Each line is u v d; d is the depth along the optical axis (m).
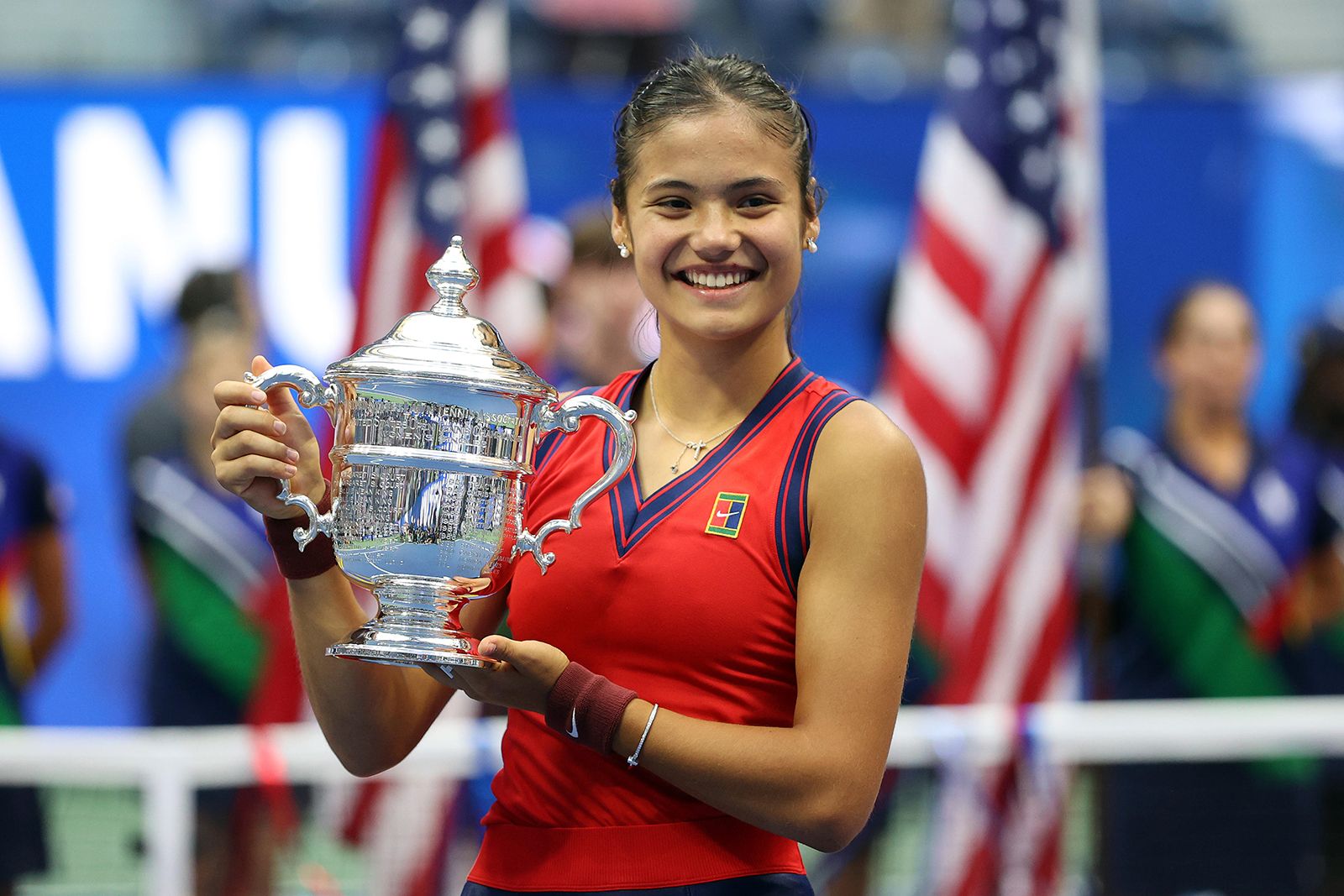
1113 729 12.90
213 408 18.06
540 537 6.57
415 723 7.31
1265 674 16.78
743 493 6.57
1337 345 17.62
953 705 14.17
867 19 27.30
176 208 20.28
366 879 12.52
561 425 6.57
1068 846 12.80
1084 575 15.27
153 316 20.14
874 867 12.82
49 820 12.77
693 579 6.48
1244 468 17.03
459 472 6.50
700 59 6.83
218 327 18.23
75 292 20.09
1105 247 20.41
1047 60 14.52
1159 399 20.22
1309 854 13.88
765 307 6.59
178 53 26.00
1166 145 20.45
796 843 6.95
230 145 20.39
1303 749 13.02
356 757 7.21
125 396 19.98
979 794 12.77
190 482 17.94
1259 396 20.41
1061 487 14.30
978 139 14.49
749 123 6.54
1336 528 16.98
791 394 6.81
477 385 6.46
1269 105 20.52
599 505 6.71
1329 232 20.45
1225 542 16.73
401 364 6.47
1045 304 14.38
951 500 14.31
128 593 19.38
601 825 6.61
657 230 6.60
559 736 6.71
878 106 20.44
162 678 17.75
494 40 15.38
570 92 20.34
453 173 15.14
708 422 6.85
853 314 20.27
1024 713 13.36
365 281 15.11
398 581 6.58
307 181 20.44
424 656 6.25
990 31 14.57
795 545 6.50
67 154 20.19
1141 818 13.67
